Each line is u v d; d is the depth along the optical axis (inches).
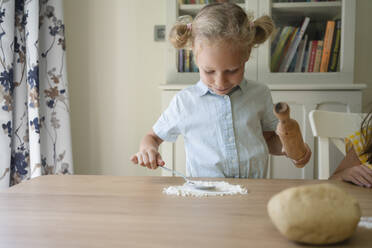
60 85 72.6
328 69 65.7
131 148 83.0
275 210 16.5
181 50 67.7
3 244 17.0
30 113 65.4
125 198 25.2
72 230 18.7
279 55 66.4
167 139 43.6
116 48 81.5
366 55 74.9
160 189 28.0
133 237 17.7
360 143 38.6
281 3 65.2
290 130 27.5
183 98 42.6
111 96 82.5
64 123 73.3
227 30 30.9
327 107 63.3
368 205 23.3
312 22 65.4
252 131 41.1
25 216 21.1
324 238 15.9
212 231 18.4
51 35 71.6
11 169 66.8
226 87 34.3
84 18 81.6
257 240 17.1
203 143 41.4
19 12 66.5
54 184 29.8
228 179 31.8
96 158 83.8
